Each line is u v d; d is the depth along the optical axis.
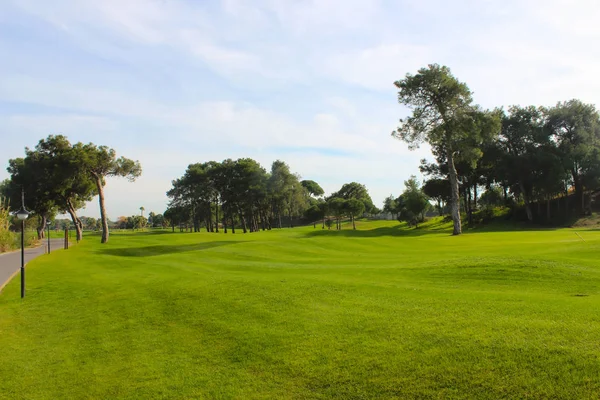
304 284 13.15
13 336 11.31
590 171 59.56
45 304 14.69
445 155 69.50
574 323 7.50
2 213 42.84
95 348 9.73
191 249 33.41
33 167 46.88
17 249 43.00
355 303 10.53
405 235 58.41
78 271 21.94
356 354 7.41
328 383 6.67
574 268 13.63
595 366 5.84
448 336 7.51
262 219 105.38
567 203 66.44
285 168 88.75
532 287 11.81
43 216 71.75
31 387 7.88
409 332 8.00
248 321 10.07
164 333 10.23
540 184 60.56
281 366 7.45
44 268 23.33
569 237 30.28
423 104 49.88
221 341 9.09
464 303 9.70
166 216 116.88
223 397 6.70
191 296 13.12
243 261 24.08
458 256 19.98
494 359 6.47
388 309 9.72
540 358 6.28
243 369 7.59
